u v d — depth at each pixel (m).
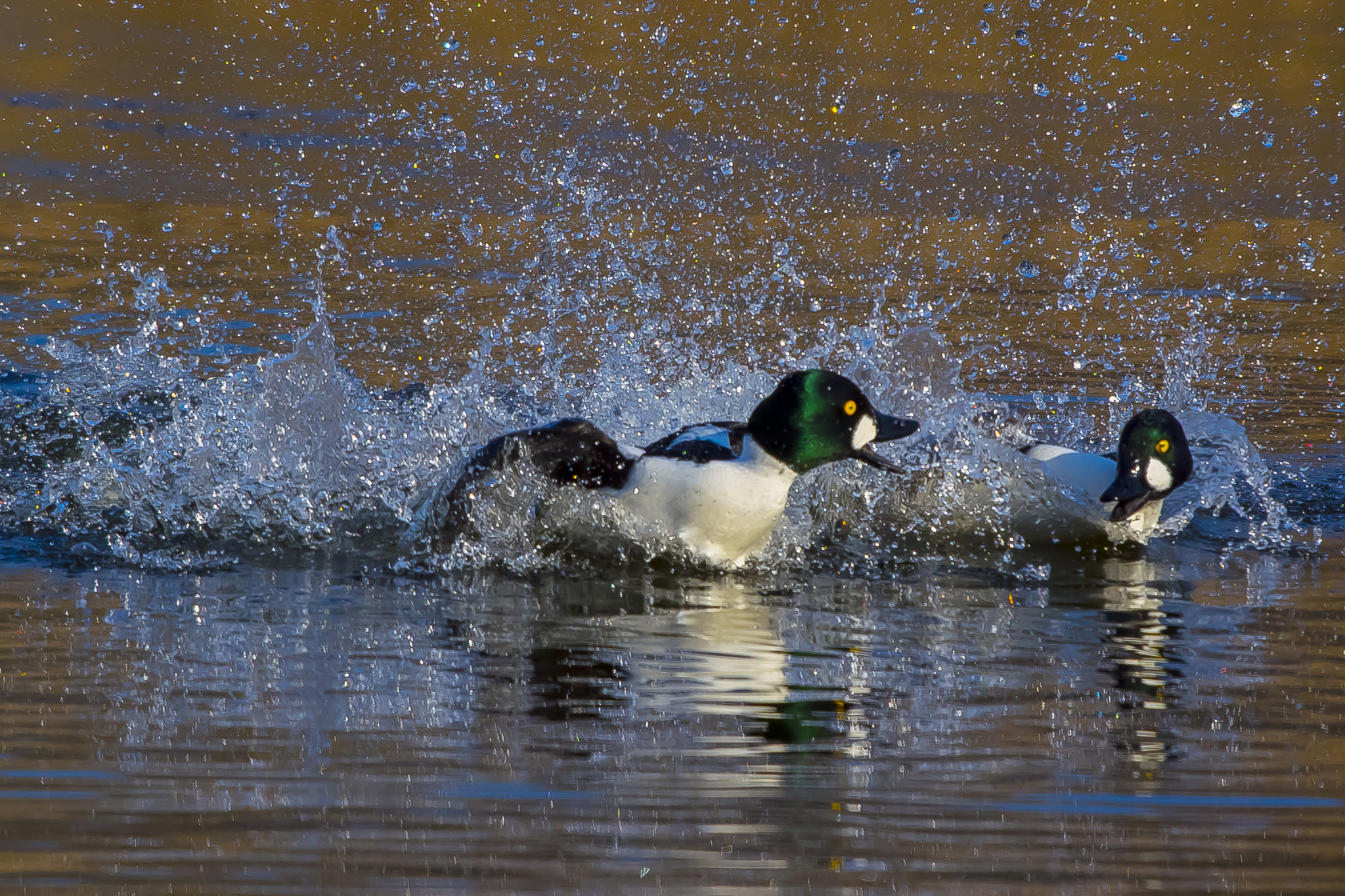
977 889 4.84
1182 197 23.11
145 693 6.66
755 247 19.88
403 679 6.96
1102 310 17.52
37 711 6.38
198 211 20.94
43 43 29.28
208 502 10.06
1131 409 13.62
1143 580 9.27
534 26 30.69
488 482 9.70
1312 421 13.31
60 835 5.16
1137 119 26.69
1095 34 31.22
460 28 29.83
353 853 5.05
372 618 8.09
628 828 5.28
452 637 7.71
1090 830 5.34
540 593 8.74
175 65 28.34
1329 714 6.61
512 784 5.66
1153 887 4.89
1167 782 5.78
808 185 22.91
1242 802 5.60
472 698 6.69
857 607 8.59
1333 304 17.92
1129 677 7.15
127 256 18.53
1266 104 27.62
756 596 8.83
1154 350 15.79
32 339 14.88
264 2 31.58
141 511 9.93
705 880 4.88
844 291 17.94
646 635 7.84
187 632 7.69
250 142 24.48
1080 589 9.04
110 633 7.63
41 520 9.81
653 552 9.54
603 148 24.03
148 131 24.66
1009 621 8.27
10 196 21.17
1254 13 32.94
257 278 17.81
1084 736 6.30
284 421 10.54
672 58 28.67
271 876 4.88
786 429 9.42
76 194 21.45
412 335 15.52
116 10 31.81
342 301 16.89
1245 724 6.47
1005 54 30.06
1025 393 14.09
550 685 6.90
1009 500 10.32
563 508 9.65
